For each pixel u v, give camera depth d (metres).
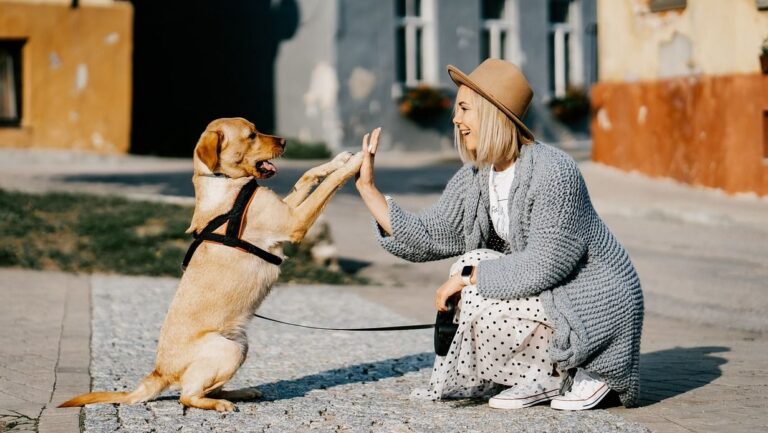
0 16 16.56
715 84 12.05
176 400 4.55
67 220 9.79
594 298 4.23
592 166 14.49
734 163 11.85
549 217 4.17
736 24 11.74
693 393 4.69
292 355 5.70
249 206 4.52
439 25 20.38
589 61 22.34
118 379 5.02
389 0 19.83
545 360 4.34
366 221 11.91
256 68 20.62
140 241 9.23
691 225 11.00
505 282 4.18
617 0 13.74
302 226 4.57
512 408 4.32
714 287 7.95
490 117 4.32
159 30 21.20
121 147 17.64
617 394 4.47
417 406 4.46
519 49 21.31
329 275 8.88
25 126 16.91
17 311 6.77
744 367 5.30
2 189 11.17
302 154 18.61
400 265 9.73
